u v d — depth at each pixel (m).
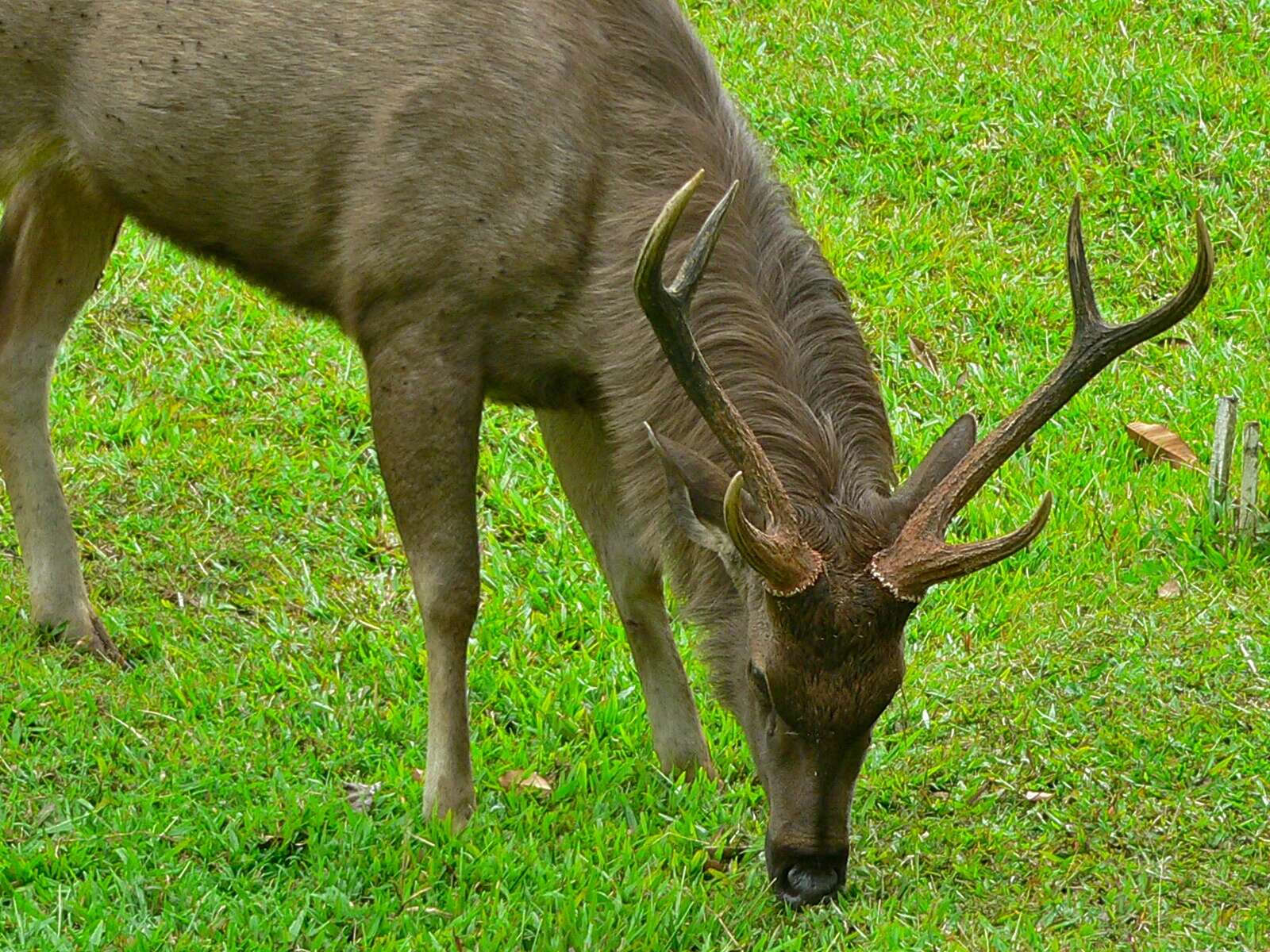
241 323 14.29
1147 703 10.68
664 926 8.70
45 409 11.14
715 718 11.02
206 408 13.49
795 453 8.64
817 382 9.04
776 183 9.77
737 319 9.06
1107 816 9.78
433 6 9.57
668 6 9.87
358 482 12.87
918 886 9.22
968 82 17.27
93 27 10.30
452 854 9.30
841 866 8.61
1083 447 13.63
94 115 10.41
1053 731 10.51
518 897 8.88
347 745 10.34
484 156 9.34
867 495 8.54
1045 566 12.33
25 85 10.59
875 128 16.80
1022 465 13.36
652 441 8.45
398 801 9.79
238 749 10.12
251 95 9.90
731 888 9.13
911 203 16.05
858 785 10.12
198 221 10.42
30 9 10.39
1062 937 8.85
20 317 11.02
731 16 18.33
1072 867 9.41
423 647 11.33
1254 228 15.84
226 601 11.73
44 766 9.80
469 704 10.81
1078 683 10.94
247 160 9.99
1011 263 15.49
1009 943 8.73
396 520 9.77
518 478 13.12
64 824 9.26
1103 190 16.19
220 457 12.88
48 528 11.03
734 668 9.01
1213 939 8.80
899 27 18.12
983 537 12.56
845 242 15.29
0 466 11.06
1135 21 18.34
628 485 9.41
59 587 11.05
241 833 9.29
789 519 8.02
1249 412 13.80
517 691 10.98
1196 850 9.54
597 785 10.17
